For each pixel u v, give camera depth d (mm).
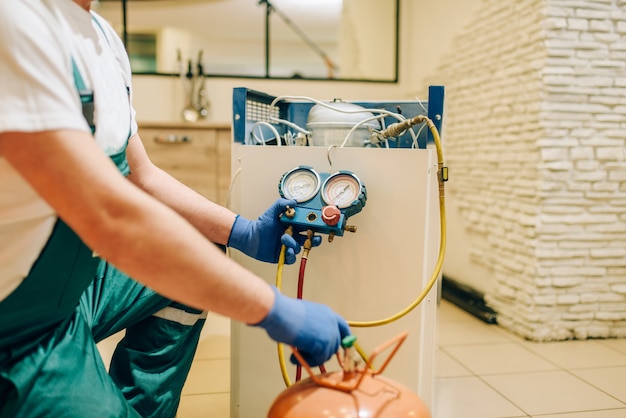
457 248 2967
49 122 706
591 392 1768
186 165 2865
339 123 1338
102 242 725
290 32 3453
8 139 705
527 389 1787
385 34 3584
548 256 2203
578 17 2109
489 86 2555
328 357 861
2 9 718
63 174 706
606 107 2168
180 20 3359
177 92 3406
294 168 1258
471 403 1680
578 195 2197
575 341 2264
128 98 1075
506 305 2453
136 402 1099
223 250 1347
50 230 826
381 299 1242
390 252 1227
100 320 1117
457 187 2939
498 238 2510
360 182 1144
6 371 829
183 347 1210
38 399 835
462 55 2828
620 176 2207
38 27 748
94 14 1038
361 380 865
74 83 826
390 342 886
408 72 3617
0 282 805
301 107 1648
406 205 1206
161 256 732
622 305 2285
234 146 1349
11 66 709
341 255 1262
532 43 2191
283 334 821
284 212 1148
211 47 3400
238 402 1396
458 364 2006
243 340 1373
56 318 925
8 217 792
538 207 2193
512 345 2213
